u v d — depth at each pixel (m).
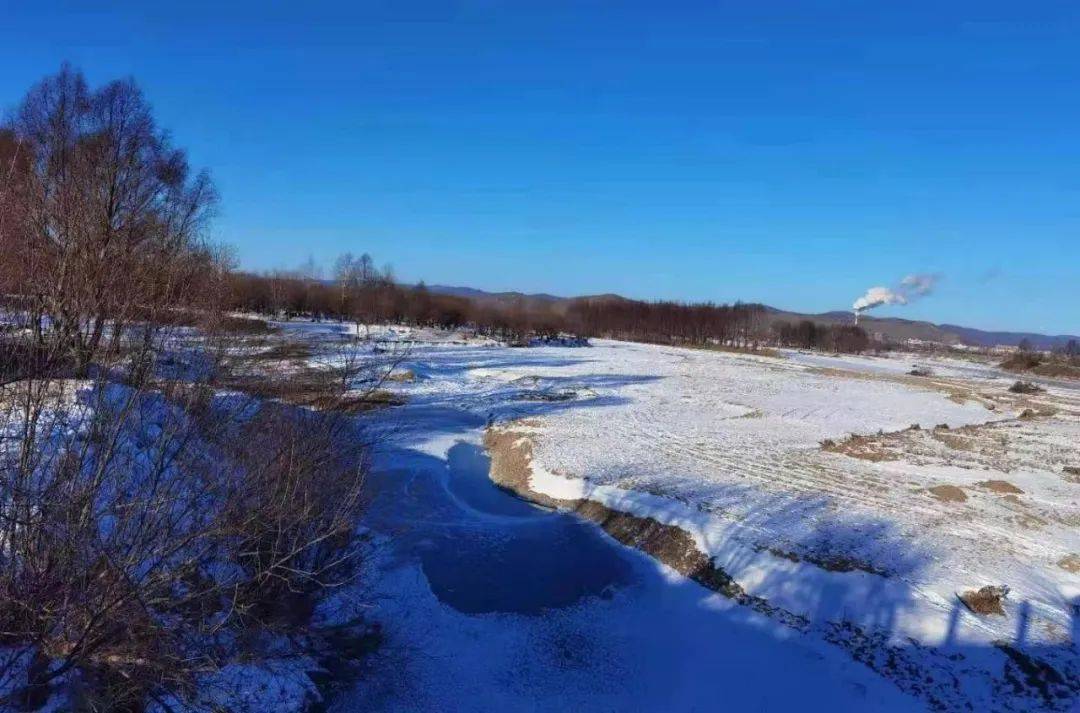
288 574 10.02
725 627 11.95
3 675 6.85
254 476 9.10
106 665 7.71
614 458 20.94
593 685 10.44
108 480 7.86
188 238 10.21
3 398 7.34
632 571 14.16
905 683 10.20
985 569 13.10
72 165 8.76
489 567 14.02
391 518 15.98
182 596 8.52
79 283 7.84
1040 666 10.26
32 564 7.05
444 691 10.00
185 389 9.92
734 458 21.58
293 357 15.55
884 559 13.46
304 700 9.18
